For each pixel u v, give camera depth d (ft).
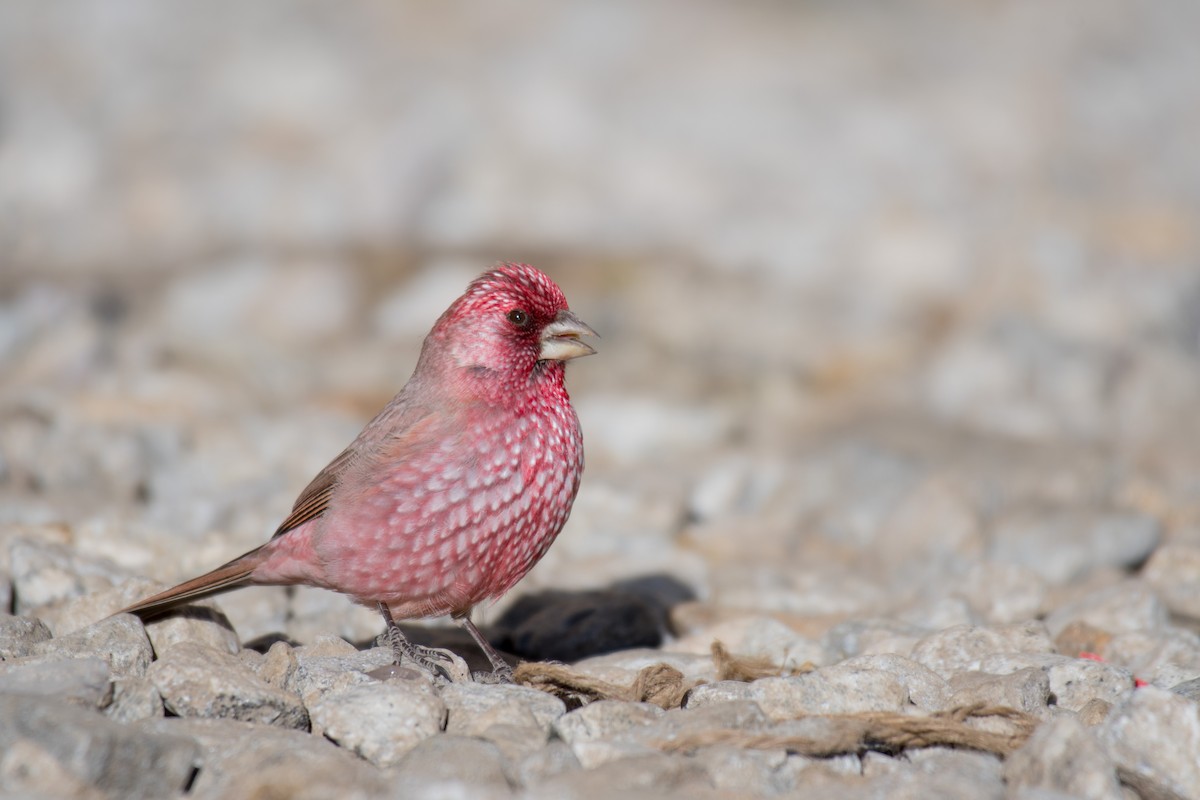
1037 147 86.22
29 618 22.63
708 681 22.70
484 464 23.18
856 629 25.95
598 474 38.88
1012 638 23.35
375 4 105.40
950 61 101.14
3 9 99.19
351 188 77.46
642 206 76.69
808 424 49.52
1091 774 16.90
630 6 105.29
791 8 107.86
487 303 23.67
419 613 24.20
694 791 16.98
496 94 88.28
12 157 80.74
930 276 66.74
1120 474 39.60
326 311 61.77
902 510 35.91
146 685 19.01
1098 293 60.13
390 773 17.94
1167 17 108.78
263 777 16.63
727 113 87.45
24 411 38.37
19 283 65.67
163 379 46.19
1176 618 29.12
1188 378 52.16
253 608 26.86
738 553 34.94
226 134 84.94
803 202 77.87
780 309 62.54
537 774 17.56
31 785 16.26
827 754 18.15
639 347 58.90
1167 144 89.81
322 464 38.55
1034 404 50.03
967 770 17.74
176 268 69.26
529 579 30.45
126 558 28.40
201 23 100.07
